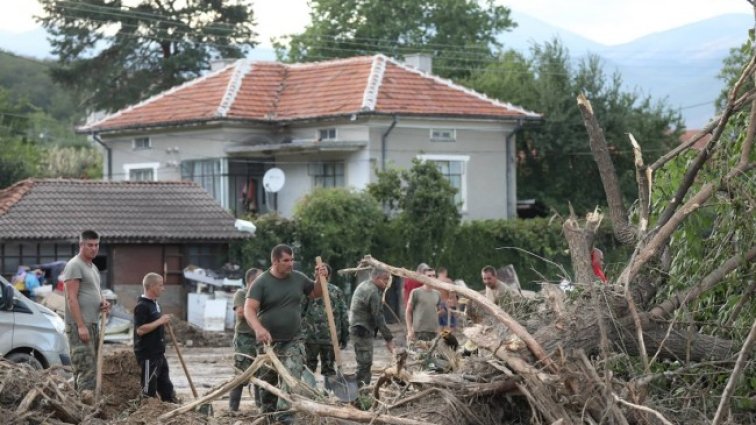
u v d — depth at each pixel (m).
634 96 57.94
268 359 12.66
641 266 12.53
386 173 41.56
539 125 56.78
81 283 15.60
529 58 61.59
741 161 13.00
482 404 11.41
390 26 74.44
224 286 36.94
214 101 49.38
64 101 109.06
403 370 11.80
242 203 48.06
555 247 43.38
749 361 12.12
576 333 11.90
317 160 47.00
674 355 12.34
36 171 64.94
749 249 12.77
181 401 16.14
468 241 42.22
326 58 74.75
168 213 38.66
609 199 13.97
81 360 15.45
